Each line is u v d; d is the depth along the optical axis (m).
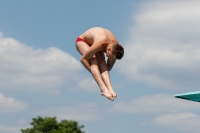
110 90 13.57
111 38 13.74
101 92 13.62
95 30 14.14
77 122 77.62
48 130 76.06
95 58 14.01
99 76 13.71
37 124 77.06
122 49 13.49
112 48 13.40
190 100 16.59
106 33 13.87
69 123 76.50
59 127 75.88
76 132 76.12
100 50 13.74
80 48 14.40
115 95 13.48
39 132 74.62
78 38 14.61
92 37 14.06
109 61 14.18
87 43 14.48
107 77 13.84
